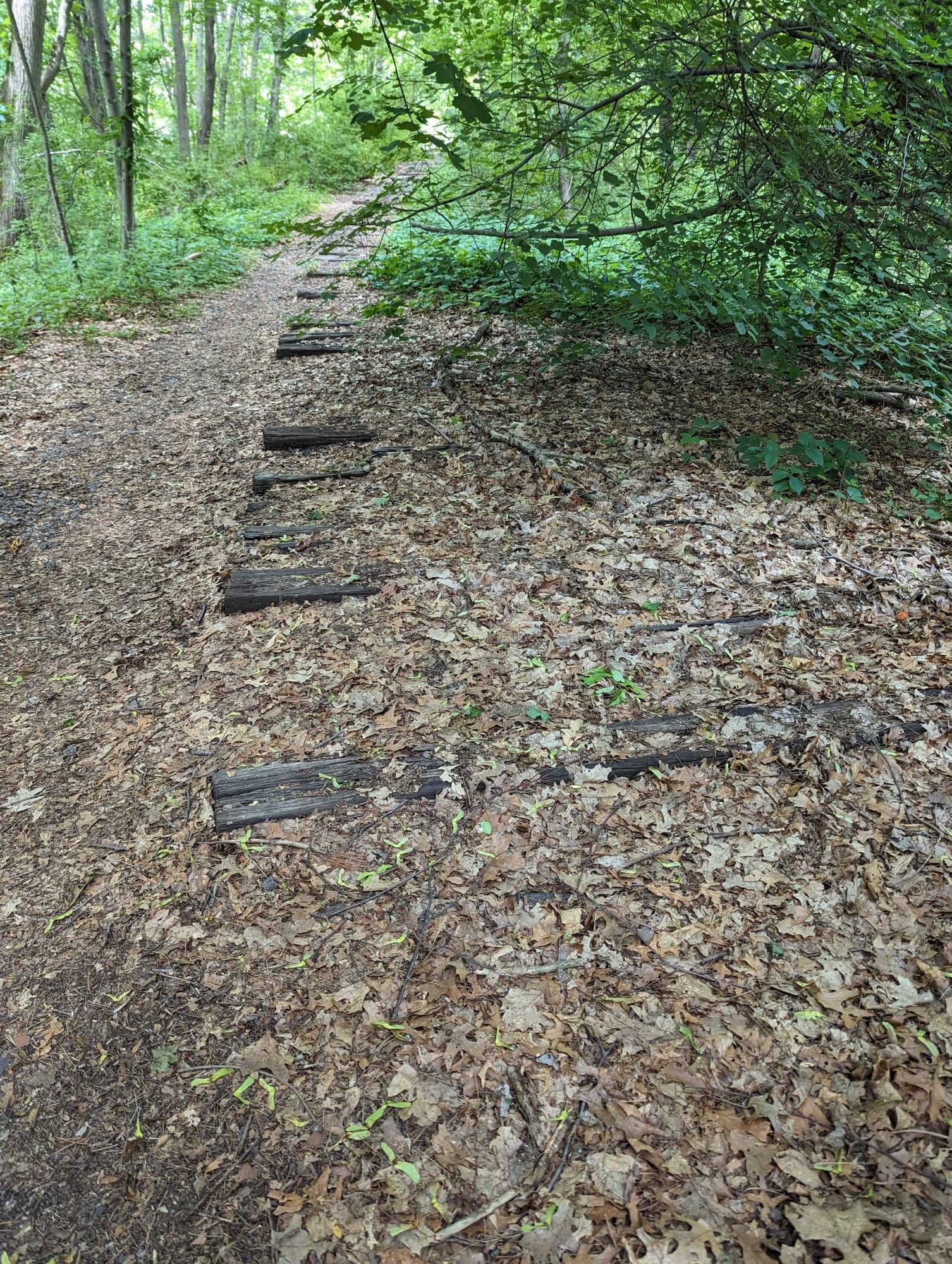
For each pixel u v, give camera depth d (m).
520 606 4.07
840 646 3.79
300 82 28.83
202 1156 2.21
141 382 8.22
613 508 4.79
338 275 6.24
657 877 2.81
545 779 3.15
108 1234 2.08
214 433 6.73
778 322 5.19
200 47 24.08
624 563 4.34
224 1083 2.36
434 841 2.97
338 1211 2.05
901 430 5.83
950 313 4.89
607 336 7.24
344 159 23.55
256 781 3.21
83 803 3.33
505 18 6.09
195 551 4.91
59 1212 2.13
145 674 3.98
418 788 3.14
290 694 3.65
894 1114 2.14
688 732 3.34
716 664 3.70
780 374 5.70
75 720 3.80
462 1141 2.16
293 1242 2.00
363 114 4.27
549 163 5.52
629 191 5.79
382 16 4.52
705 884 2.78
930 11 4.38
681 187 6.02
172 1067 2.41
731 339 6.87
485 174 5.89
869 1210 1.95
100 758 3.54
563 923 2.68
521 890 2.79
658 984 2.49
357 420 6.34
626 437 5.56
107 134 11.21
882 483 5.13
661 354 6.96
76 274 10.84
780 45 4.86
